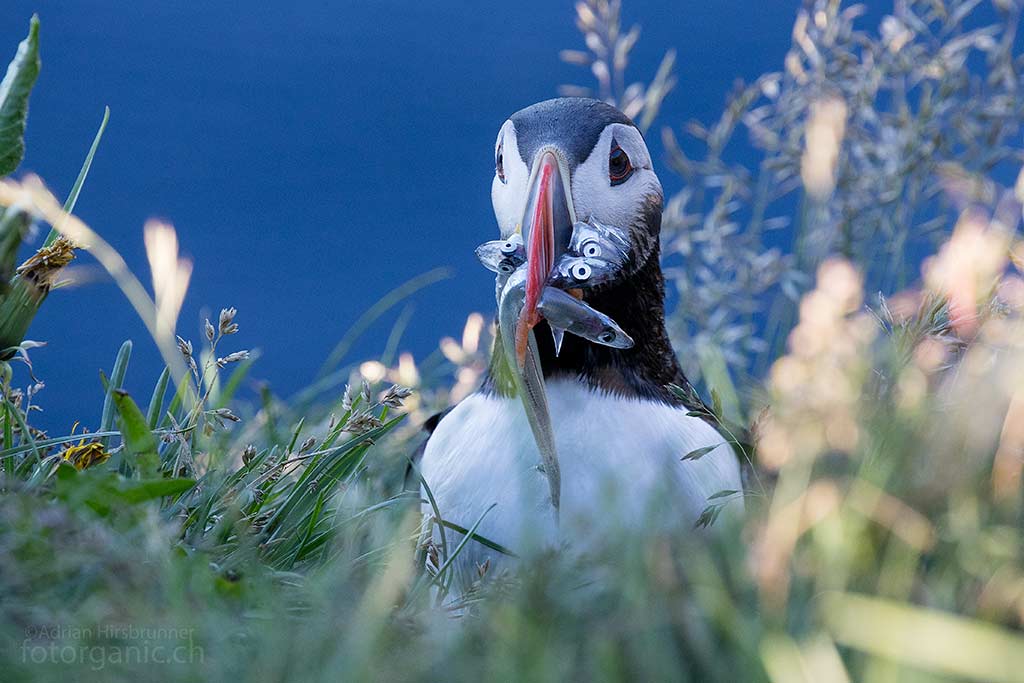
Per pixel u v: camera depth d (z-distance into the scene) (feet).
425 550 17.04
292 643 12.23
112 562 12.87
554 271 17.22
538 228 17.22
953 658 11.48
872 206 29.66
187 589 13.33
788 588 12.85
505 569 14.73
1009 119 29.12
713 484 17.89
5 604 12.39
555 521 17.33
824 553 13.19
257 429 23.56
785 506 13.94
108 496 15.05
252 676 11.76
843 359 16.01
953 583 13.33
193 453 19.95
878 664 11.76
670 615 12.57
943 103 29.12
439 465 18.56
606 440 17.78
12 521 13.69
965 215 18.16
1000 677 11.37
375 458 23.66
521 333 16.87
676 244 31.14
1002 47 29.14
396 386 19.92
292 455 20.12
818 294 16.22
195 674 11.62
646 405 18.39
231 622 12.77
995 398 14.78
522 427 17.85
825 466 15.40
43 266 18.02
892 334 16.85
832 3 30.68
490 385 18.88
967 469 14.39
